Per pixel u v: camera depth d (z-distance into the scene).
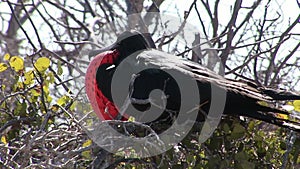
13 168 17.56
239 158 18.33
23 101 19.67
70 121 18.42
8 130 19.45
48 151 17.41
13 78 20.52
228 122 19.36
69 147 18.41
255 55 22.25
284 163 18.41
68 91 20.73
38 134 17.89
